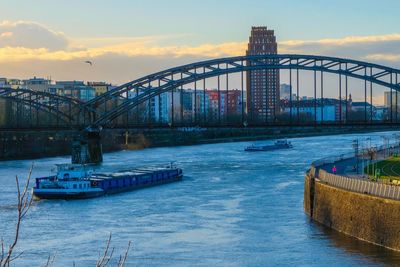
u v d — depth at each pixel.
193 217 98.00
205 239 83.44
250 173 157.00
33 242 83.25
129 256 76.00
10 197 120.38
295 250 77.19
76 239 84.69
